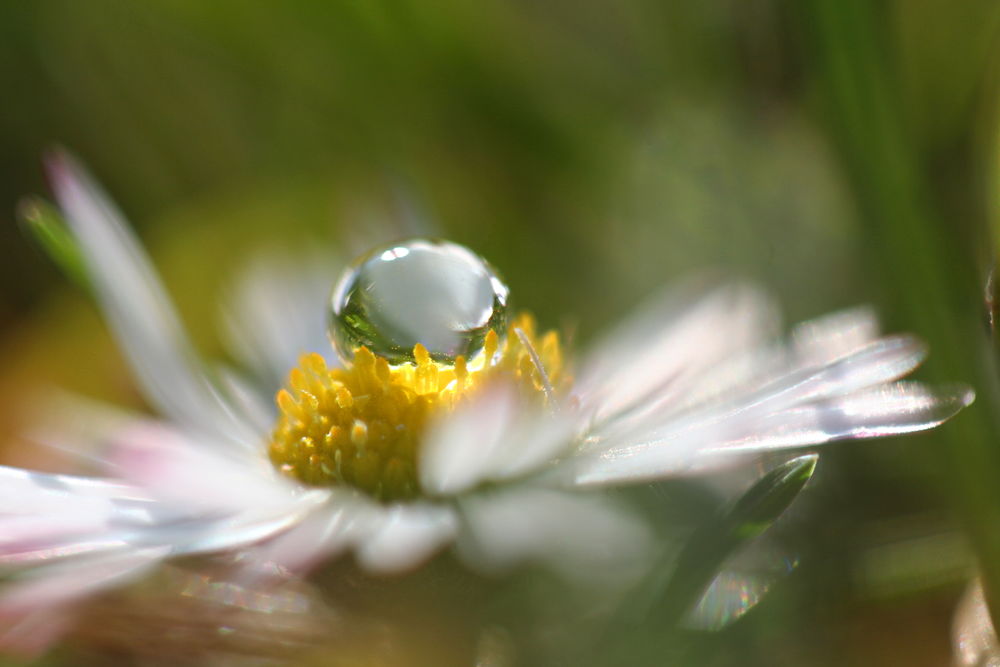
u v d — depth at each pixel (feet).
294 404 0.28
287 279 0.31
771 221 0.33
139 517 0.27
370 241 0.32
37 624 0.27
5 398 0.32
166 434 0.28
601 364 0.29
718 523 0.26
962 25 0.31
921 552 0.28
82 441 0.29
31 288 0.33
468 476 0.27
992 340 0.28
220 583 0.27
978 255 0.29
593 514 0.28
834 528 0.29
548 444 0.27
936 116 0.31
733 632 0.27
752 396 0.28
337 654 0.27
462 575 0.27
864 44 0.29
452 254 0.29
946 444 0.28
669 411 0.28
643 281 0.33
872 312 0.30
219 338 0.33
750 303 0.29
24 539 0.26
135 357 0.28
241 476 0.28
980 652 0.27
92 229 0.28
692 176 0.33
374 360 0.28
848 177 0.30
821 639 0.28
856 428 0.27
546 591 0.28
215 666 0.27
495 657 0.27
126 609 0.27
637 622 0.27
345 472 0.28
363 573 0.27
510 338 0.29
